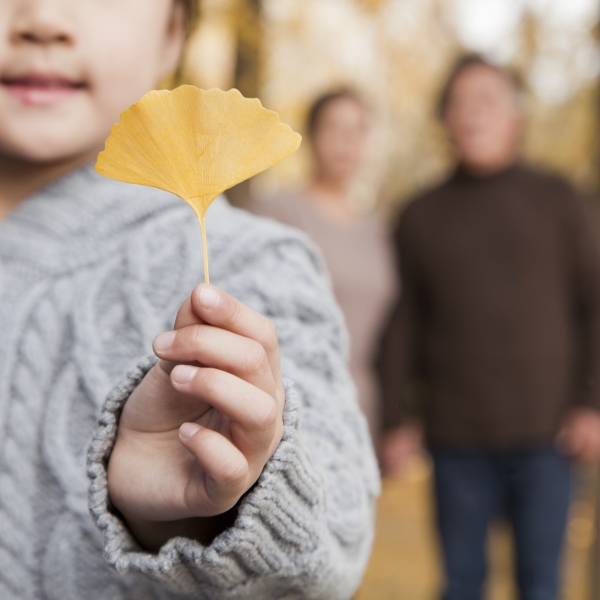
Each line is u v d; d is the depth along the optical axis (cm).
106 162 59
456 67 266
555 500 247
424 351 267
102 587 82
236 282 87
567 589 367
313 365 84
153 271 88
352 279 264
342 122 283
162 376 62
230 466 57
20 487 84
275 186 527
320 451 77
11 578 82
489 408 247
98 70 90
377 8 450
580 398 251
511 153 263
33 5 86
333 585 73
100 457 65
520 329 246
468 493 252
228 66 357
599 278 249
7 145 90
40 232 94
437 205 264
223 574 64
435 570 438
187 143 59
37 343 88
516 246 248
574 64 429
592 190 363
